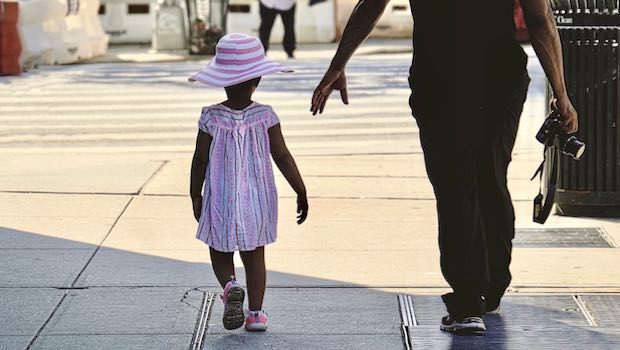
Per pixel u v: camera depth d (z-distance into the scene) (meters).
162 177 12.76
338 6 32.91
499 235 7.61
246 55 7.41
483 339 7.42
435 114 7.24
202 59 28.67
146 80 23.41
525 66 7.28
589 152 10.73
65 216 10.85
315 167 13.42
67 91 21.42
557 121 7.44
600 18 10.43
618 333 7.52
